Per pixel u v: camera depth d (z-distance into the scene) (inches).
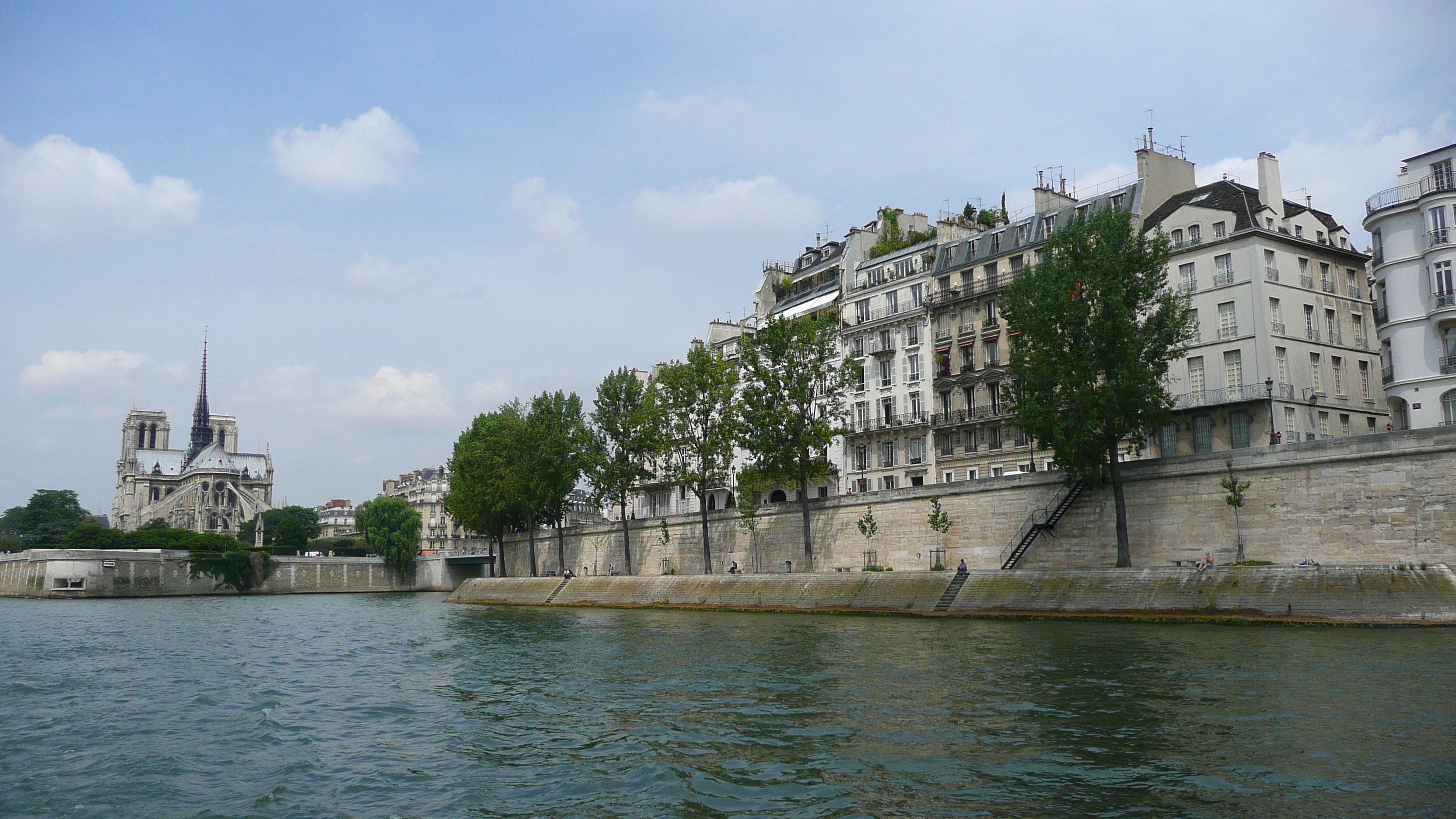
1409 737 839.1
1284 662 1242.0
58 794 828.6
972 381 3002.0
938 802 717.3
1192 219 2534.5
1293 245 2480.3
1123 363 1967.3
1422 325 2084.2
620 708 1143.0
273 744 1019.3
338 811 762.8
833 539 2906.0
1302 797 692.7
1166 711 981.8
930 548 2615.7
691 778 805.2
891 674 1296.8
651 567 3663.9
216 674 1606.8
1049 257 2142.0
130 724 1145.4
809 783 778.2
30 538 7667.3
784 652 1588.3
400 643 2111.2
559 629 2299.5
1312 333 2465.6
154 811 776.3
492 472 4151.1
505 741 993.5
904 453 3216.0
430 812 751.7
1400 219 2132.1
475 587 4104.3
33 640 2293.3
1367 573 1610.5
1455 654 1251.2
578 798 772.0
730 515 3287.4
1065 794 723.4
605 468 3545.8
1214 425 2437.3
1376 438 1772.9
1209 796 705.0
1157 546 2092.8
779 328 2839.6
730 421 3021.7
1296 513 1879.9
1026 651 1455.5
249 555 5556.1
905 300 3304.6
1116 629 1727.4
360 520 6058.1
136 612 3558.1
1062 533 2278.5
